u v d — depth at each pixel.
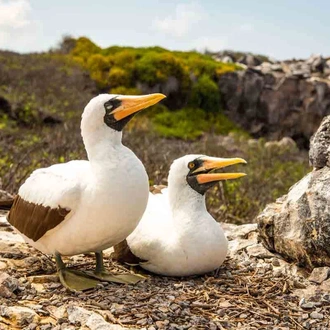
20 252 1.43
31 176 1.29
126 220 1.18
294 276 1.34
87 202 1.17
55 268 1.33
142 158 3.14
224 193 2.76
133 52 7.91
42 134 3.96
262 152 5.38
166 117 7.02
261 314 1.13
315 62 8.92
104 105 1.19
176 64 7.40
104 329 1.01
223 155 4.59
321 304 1.18
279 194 3.37
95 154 1.19
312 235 1.32
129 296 1.17
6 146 3.13
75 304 1.12
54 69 7.06
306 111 7.53
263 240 1.49
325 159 1.37
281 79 7.57
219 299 1.19
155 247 1.31
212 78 7.61
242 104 7.54
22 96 5.37
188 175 1.33
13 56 7.50
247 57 9.36
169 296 1.17
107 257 1.48
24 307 1.10
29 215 1.25
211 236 1.29
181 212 1.32
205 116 7.34
